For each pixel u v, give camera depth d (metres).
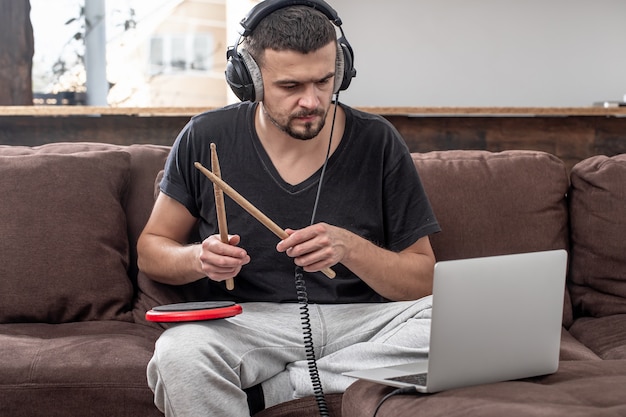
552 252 1.55
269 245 1.97
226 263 1.72
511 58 4.00
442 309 1.43
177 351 1.64
